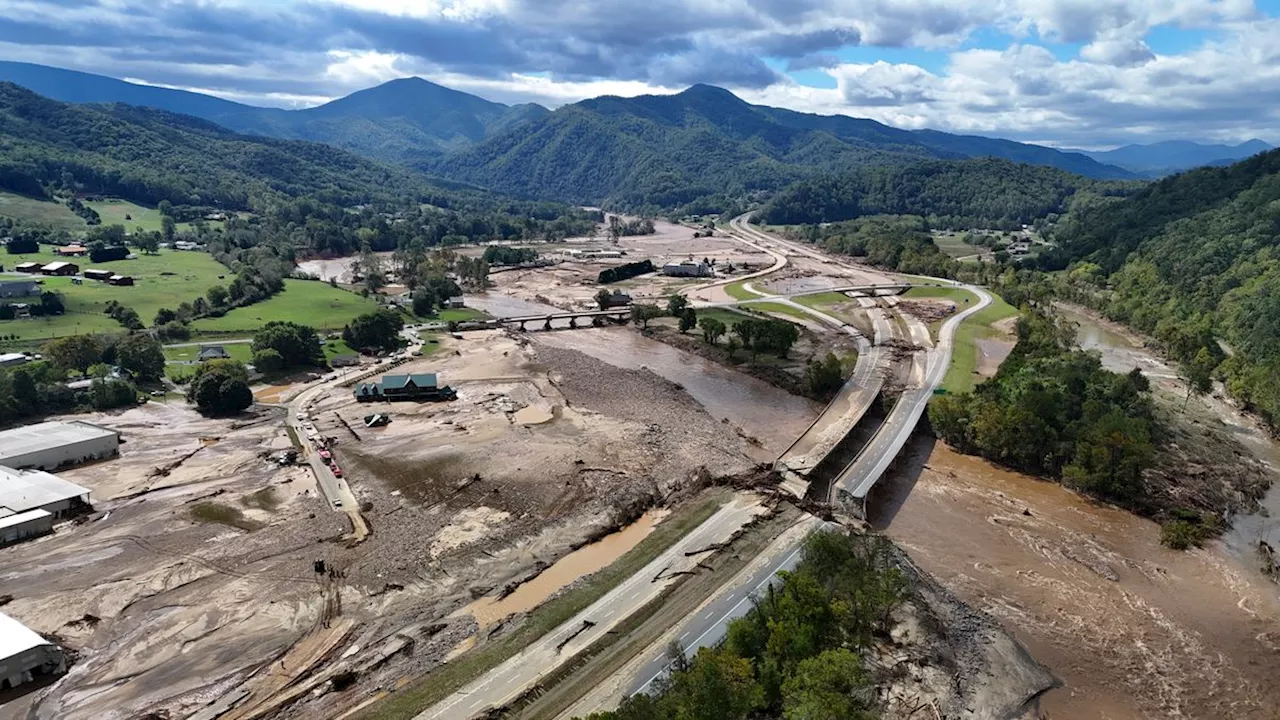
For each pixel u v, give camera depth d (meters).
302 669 85.06
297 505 126.81
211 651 88.31
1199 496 130.88
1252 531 121.81
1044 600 101.38
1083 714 80.12
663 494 132.00
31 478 127.75
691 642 84.69
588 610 93.00
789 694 68.88
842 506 125.88
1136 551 114.88
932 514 126.19
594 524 120.38
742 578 99.06
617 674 80.00
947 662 85.12
